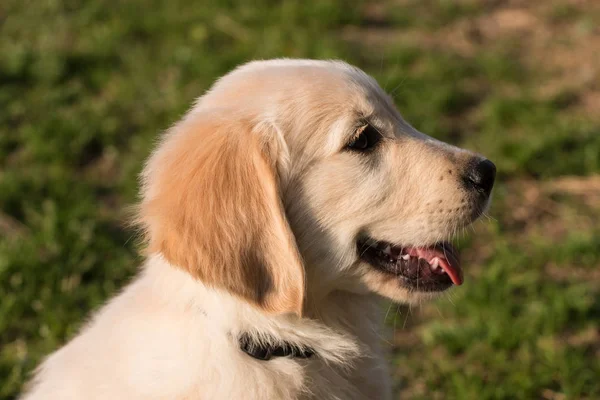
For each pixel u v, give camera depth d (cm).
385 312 406
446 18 901
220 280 328
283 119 351
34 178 671
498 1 933
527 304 543
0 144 713
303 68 371
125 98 779
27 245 587
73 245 592
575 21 893
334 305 377
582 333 524
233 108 355
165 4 955
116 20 913
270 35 844
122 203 655
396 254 379
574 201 643
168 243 330
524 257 577
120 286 569
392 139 372
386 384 394
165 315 350
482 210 378
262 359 352
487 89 777
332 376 370
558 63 819
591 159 669
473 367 504
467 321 540
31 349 524
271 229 333
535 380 486
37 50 853
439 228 370
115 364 352
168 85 791
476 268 580
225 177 335
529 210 635
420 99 742
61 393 362
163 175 345
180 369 342
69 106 773
